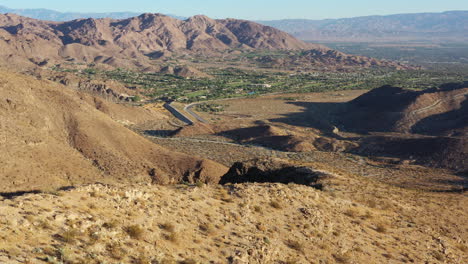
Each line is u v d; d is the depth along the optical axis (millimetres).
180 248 18734
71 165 83062
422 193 55469
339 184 48219
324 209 31844
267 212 27469
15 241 14742
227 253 19594
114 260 15750
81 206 19875
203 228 21859
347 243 25875
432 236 32469
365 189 47469
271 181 55906
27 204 18312
